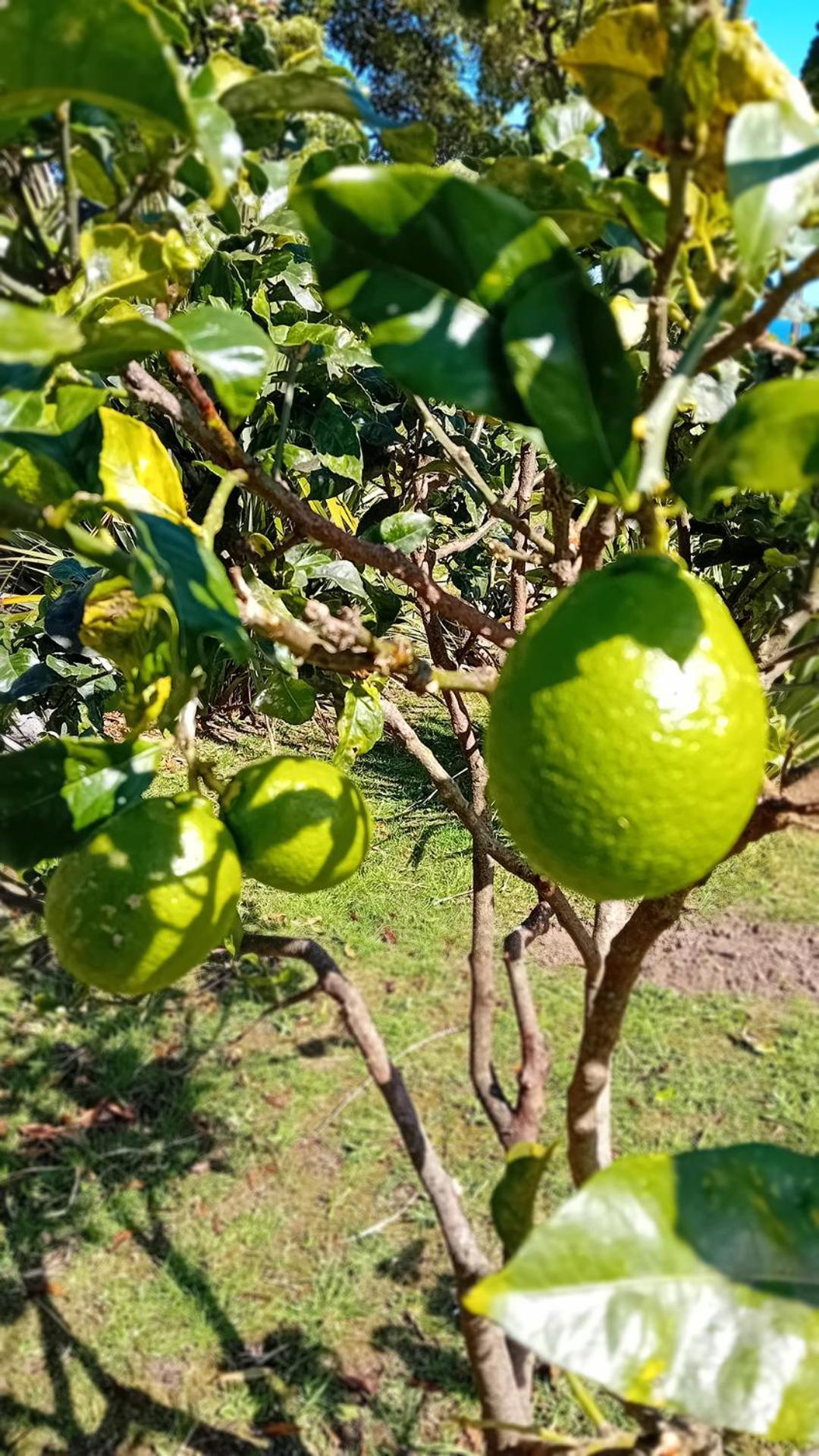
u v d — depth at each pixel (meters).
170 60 0.17
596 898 0.22
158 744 0.34
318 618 0.26
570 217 0.25
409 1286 0.85
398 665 0.26
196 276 0.58
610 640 0.20
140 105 0.17
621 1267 0.19
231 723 1.56
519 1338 0.18
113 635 0.33
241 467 0.28
